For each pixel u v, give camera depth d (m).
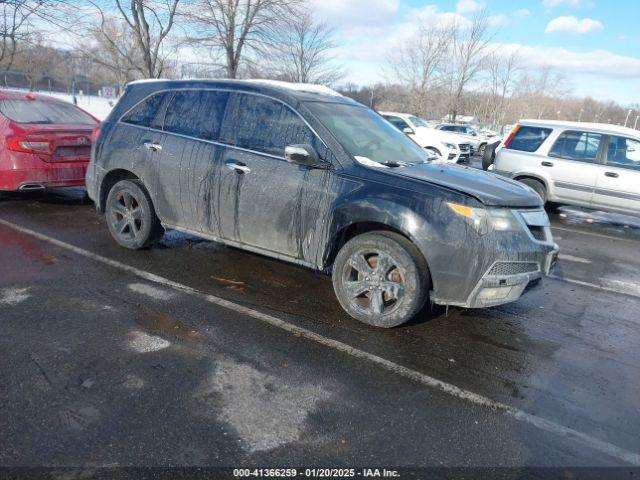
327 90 5.04
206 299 4.24
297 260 4.20
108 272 4.73
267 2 14.91
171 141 4.82
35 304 3.91
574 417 2.92
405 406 2.89
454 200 3.51
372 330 3.83
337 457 2.44
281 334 3.68
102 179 5.39
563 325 4.29
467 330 3.98
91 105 27.34
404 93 33.44
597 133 9.20
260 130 4.35
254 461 2.37
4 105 7.02
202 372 3.09
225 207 4.48
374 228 3.93
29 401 2.70
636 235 8.74
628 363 3.66
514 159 9.89
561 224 9.29
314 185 3.98
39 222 6.43
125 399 2.77
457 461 2.47
